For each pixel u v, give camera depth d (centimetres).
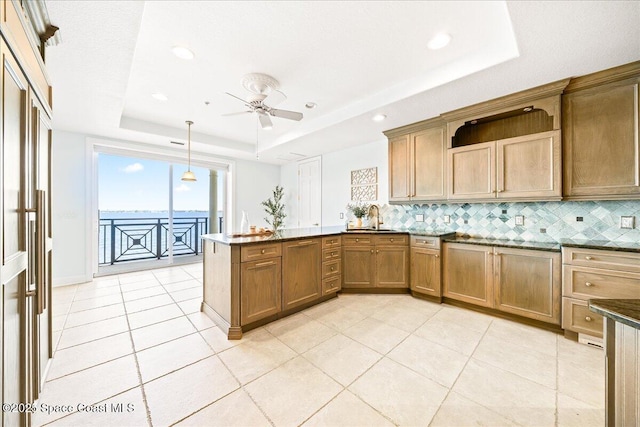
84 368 179
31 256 133
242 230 308
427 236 314
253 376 172
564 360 189
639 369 82
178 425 133
